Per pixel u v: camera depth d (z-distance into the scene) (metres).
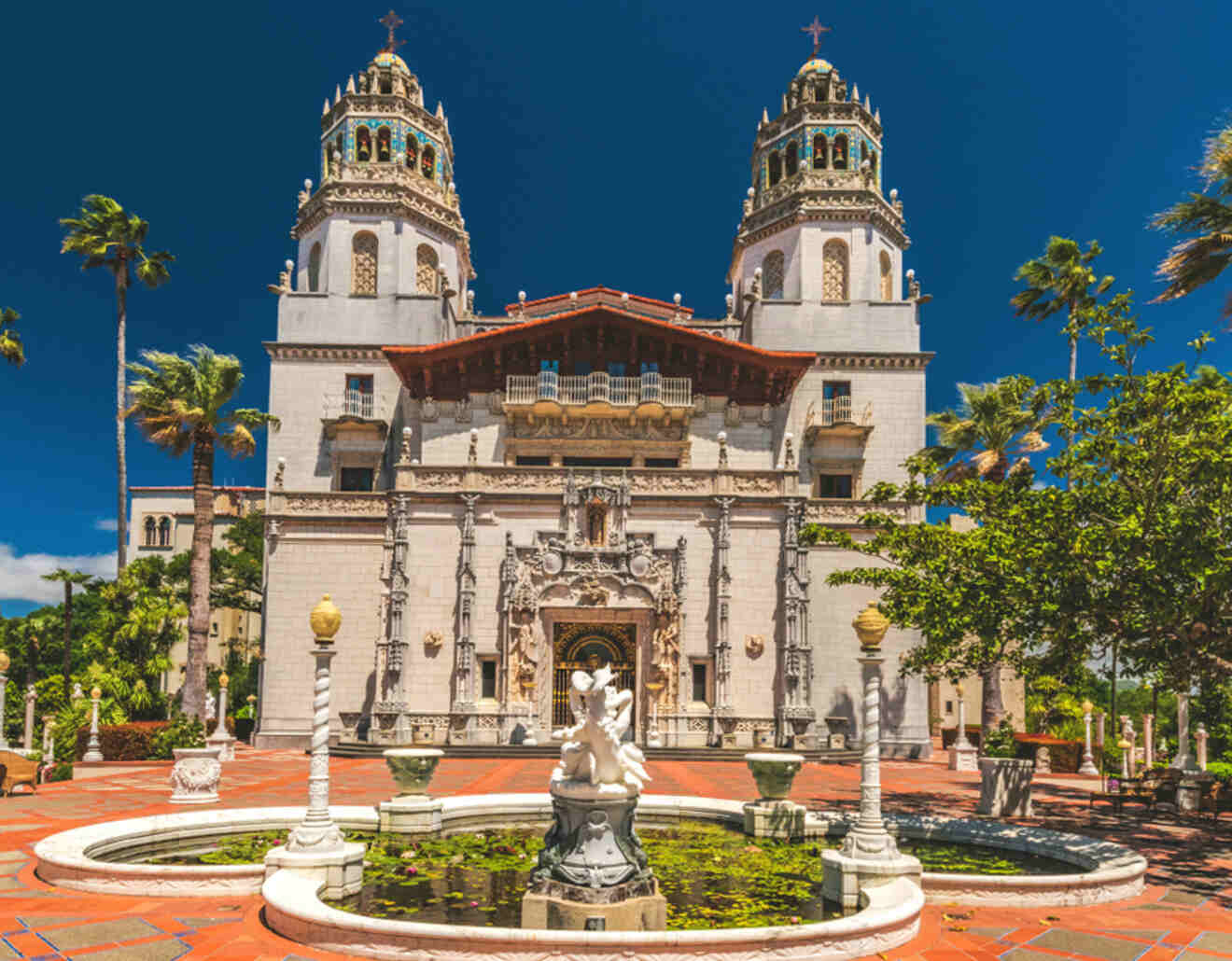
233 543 54.78
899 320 43.22
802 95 46.47
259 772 27.00
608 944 8.23
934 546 16.78
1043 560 14.79
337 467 41.59
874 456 42.00
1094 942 9.73
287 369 42.41
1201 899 11.86
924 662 17.55
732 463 40.12
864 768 11.68
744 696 35.34
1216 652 15.04
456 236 46.19
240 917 10.18
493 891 11.32
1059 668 16.38
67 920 10.02
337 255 43.38
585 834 10.03
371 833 15.27
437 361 39.75
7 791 20.83
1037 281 37.09
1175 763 24.64
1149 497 14.11
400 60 46.09
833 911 10.68
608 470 37.16
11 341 43.44
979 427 37.41
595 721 9.99
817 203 44.38
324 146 45.69
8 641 53.03
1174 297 20.36
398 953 8.59
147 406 36.00
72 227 44.91
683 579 35.81
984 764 19.78
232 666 59.38
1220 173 19.14
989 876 11.45
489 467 36.94
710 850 14.18
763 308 43.31
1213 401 13.90
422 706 35.34
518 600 35.31
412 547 36.44
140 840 13.69
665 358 40.41
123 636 39.50
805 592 35.69
